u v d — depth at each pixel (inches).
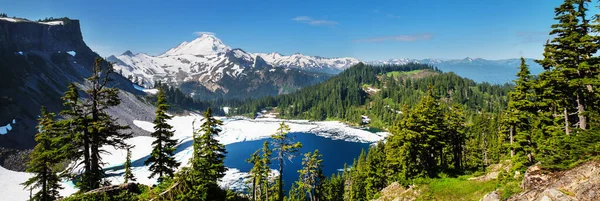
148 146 4635.8
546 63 1064.8
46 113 1019.3
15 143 3617.1
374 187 2256.4
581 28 963.3
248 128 7106.3
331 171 3698.3
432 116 1621.6
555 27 985.5
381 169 2215.8
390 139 2049.7
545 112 1210.0
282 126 1553.9
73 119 928.3
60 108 5398.6
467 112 6432.1
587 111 946.1
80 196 788.0
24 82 5226.4
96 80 956.6
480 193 1159.0
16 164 3191.4
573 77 999.0
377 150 2541.8
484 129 2960.1
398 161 1758.1
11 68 5241.1
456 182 1380.4
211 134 1189.1
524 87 1283.2
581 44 911.7
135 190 874.8
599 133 687.1
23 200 2394.2
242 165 3722.9
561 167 706.8
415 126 1626.5
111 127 978.1
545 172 745.6
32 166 1126.4
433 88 1727.4
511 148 1283.2
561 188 585.6
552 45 1011.9
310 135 6210.6
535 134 1216.2
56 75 6771.7
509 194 814.5
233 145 5039.4
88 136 954.1
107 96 976.3
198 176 754.2
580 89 993.5
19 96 4662.9
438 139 1704.0
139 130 5546.3
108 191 815.1
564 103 1080.8
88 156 951.6
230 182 3029.0
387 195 1662.2
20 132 3865.7
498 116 3218.5
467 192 1226.6
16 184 2699.3
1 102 3969.0
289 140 1596.9
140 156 4092.0
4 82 4628.4
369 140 5703.7
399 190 1631.4
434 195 1298.0
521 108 1293.1
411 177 1606.8
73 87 928.3
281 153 1569.9
